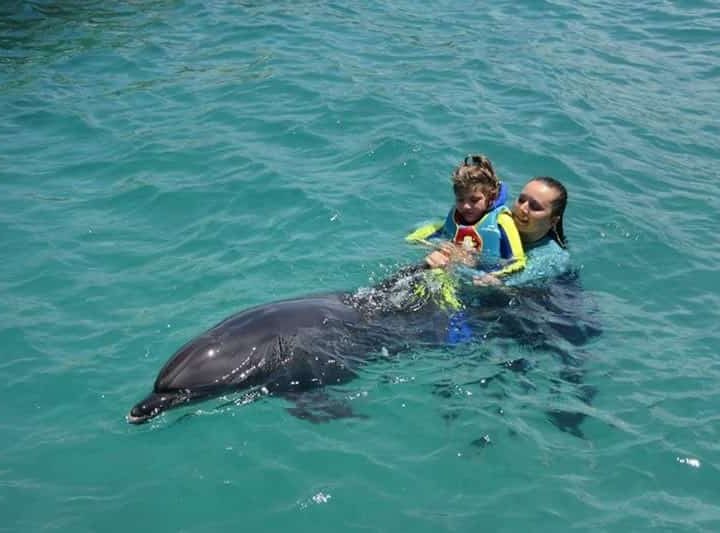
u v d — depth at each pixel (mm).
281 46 7406
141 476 4227
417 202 5637
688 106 6801
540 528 4078
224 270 5156
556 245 5090
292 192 5684
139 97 6688
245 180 5777
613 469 4277
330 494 4172
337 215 5508
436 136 6215
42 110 6527
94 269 5172
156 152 6043
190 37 7598
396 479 4223
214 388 4395
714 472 4281
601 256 5348
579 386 4594
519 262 4918
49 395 4523
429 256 4898
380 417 4430
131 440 4336
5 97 6684
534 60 7305
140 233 5422
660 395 4574
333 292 4797
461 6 8477
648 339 4852
